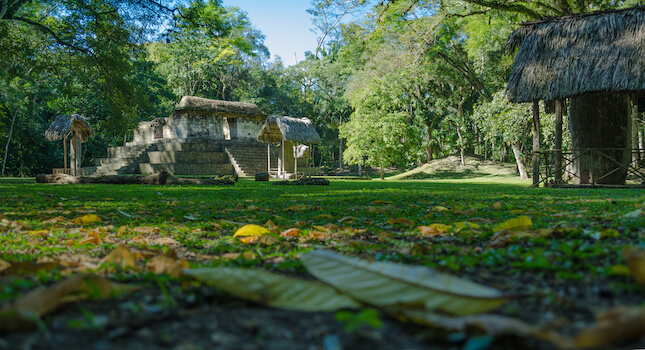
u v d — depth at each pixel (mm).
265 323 935
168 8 14953
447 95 32312
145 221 3482
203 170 25391
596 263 1493
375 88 28250
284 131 21734
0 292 1058
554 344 814
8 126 30312
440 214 3914
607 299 1076
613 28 9547
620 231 2342
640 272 1084
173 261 1475
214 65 37531
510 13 17812
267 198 6703
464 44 27328
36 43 16672
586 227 2652
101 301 1066
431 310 910
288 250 2139
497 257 1626
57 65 16969
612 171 10086
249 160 27500
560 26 10227
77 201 5938
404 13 16922
